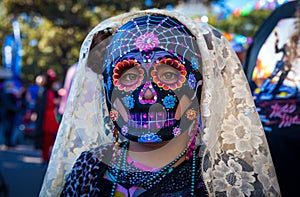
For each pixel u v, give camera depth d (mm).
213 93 1501
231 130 1576
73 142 1634
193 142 1493
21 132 11555
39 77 11469
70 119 1637
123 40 1496
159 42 1460
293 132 2084
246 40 5168
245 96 1604
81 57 1624
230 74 1606
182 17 1526
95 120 1621
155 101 1422
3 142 10586
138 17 1574
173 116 1433
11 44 15070
